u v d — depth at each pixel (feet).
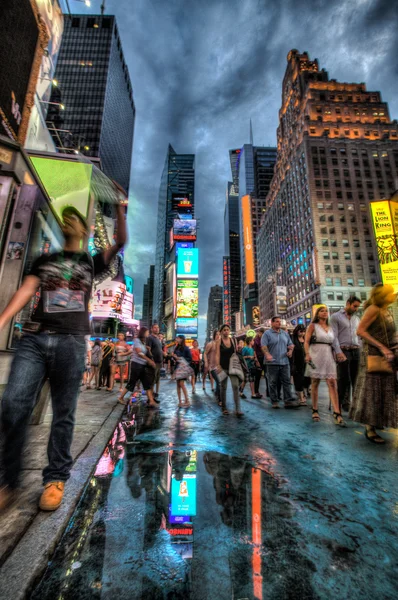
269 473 8.46
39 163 23.36
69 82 276.41
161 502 6.70
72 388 6.57
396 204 56.49
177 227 223.51
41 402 13.02
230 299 641.40
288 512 6.30
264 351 20.34
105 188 8.33
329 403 21.43
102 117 266.36
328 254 198.39
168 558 4.77
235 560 4.74
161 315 460.55
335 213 204.85
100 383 32.83
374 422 11.22
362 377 12.20
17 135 19.24
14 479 5.80
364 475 8.30
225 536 5.41
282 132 284.00
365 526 5.80
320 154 214.90
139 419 16.43
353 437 12.31
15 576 4.15
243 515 6.16
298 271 228.02
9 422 5.73
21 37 19.12
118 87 324.19
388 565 4.67
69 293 6.80
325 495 7.11
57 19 28.48
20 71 19.19
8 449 5.72
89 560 4.70
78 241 7.39
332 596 4.01
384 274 54.49
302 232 221.25
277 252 278.05
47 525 5.43
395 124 227.61
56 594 3.98
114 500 6.78
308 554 4.91
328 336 15.61
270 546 5.12
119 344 29.35
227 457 9.84
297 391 21.98
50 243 18.31
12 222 12.83
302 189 222.48
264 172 469.57
